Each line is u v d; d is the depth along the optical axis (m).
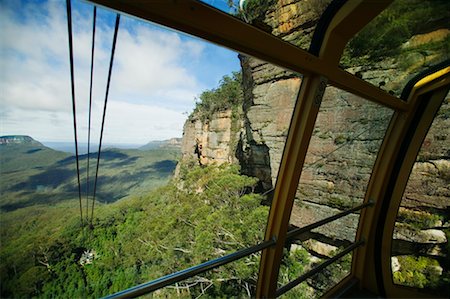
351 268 2.16
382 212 2.14
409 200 4.36
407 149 2.05
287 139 1.28
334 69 1.13
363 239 2.12
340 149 3.40
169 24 0.71
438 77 1.75
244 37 0.82
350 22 0.95
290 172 1.24
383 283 2.00
